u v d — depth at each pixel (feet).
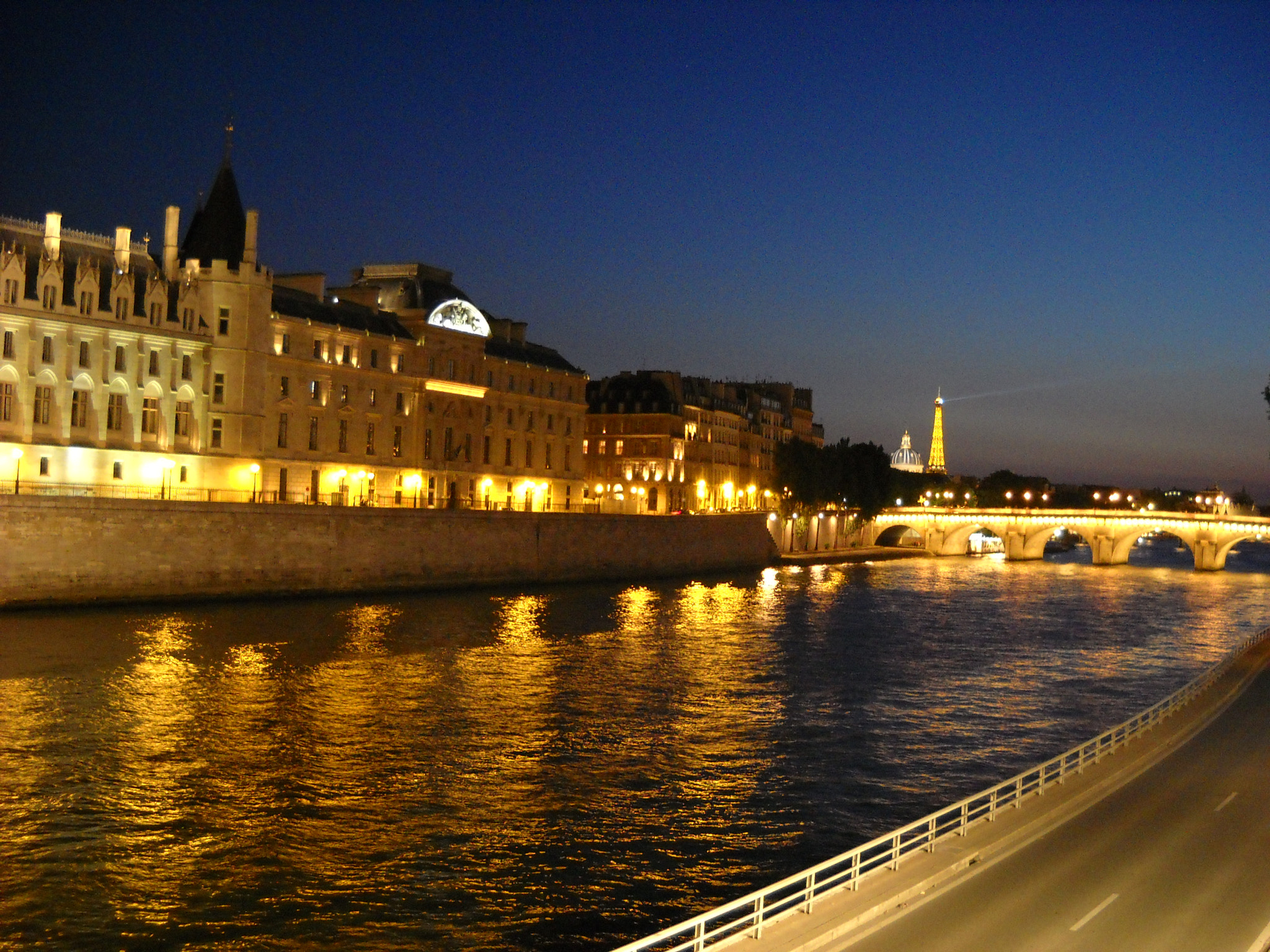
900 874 105.19
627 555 493.77
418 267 479.82
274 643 266.98
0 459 320.70
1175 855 113.80
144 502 309.22
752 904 127.85
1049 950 89.92
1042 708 239.71
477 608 358.23
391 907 124.98
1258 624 406.82
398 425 456.86
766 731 210.18
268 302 391.65
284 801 156.04
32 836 139.23
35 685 211.20
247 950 113.91
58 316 333.01
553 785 169.99
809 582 530.27
